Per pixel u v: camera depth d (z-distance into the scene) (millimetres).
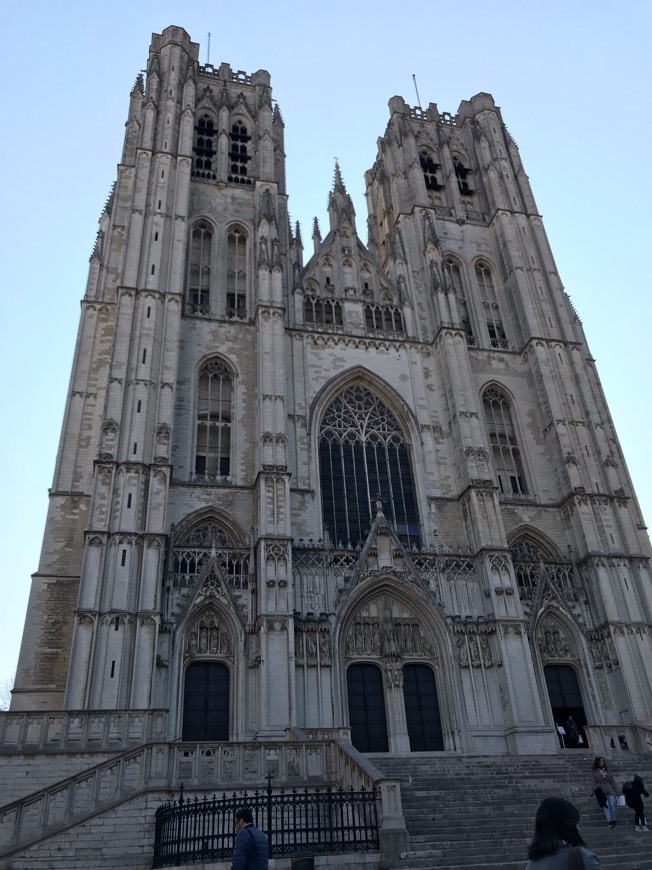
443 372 66000
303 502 57031
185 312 64375
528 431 66750
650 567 61875
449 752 48250
